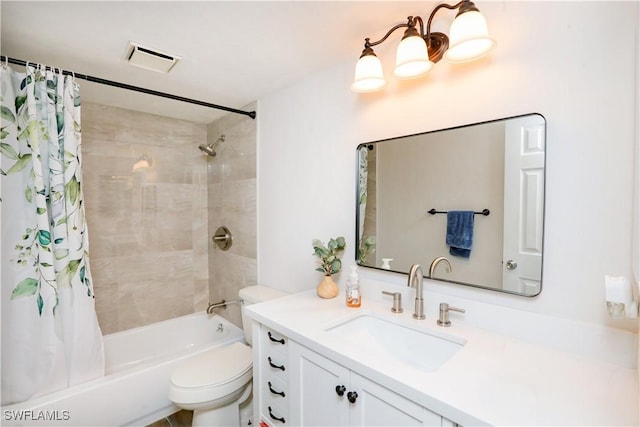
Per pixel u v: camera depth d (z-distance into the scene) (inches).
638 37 26.0
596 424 25.5
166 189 105.0
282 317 51.3
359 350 39.6
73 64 65.7
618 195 34.5
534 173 40.5
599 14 35.5
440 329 45.4
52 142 61.5
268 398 53.9
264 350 54.9
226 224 103.3
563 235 38.4
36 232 59.7
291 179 78.0
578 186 37.2
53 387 61.8
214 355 73.6
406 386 31.6
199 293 113.3
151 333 98.3
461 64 47.2
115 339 92.1
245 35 54.9
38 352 60.0
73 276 64.2
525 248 41.4
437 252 50.6
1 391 57.1
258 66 67.1
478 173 45.7
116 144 94.5
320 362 42.6
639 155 25.5
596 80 35.7
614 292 28.3
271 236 85.1
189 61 64.6
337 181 66.5
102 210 92.7
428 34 47.1
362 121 61.2
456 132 47.9
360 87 53.4
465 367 34.8
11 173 57.4
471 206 46.6
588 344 36.7
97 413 64.6
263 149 86.6
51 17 48.9
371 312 53.6
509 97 42.4
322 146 69.5
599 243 35.9
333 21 51.0
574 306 37.8
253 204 90.4
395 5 47.0
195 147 111.3
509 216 42.8
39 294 59.8
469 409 27.5
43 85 60.7
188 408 62.2
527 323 41.2
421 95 52.1
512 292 42.6
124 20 50.1
